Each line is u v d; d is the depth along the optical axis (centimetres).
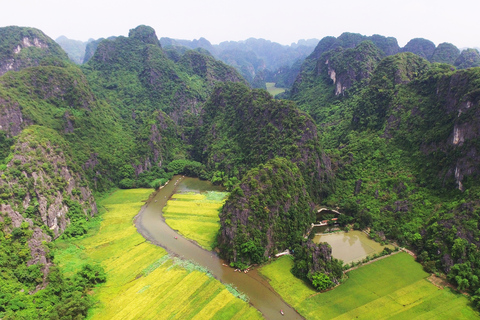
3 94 13862
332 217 12375
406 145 13275
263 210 10012
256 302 7812
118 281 8800
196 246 10638
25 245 8688
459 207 9506
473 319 7012
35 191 10719
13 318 6569
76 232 11262
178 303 7825
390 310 7381
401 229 10625
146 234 11556
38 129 13088
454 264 8419
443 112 12444
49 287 7875
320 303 7694
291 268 9169
